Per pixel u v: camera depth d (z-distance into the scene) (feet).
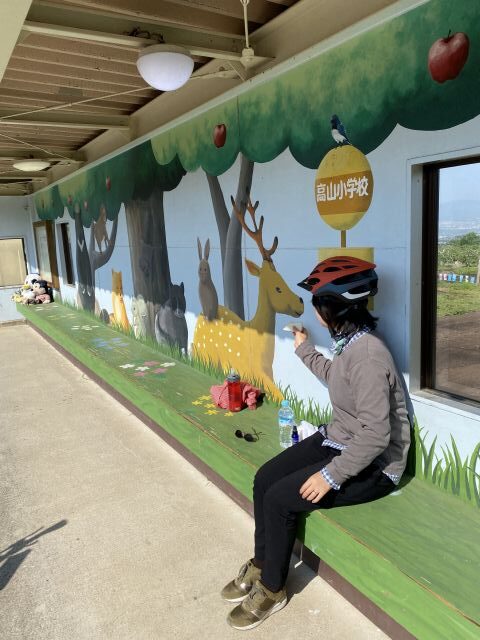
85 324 23.77
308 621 7.74
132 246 18.88
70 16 9.29
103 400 18.02
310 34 9.53
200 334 14.93
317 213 9.71
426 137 7.40
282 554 7.64
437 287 8.12
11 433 15.46
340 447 7.66
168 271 16.33
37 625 7.94
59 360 24.16
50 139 21.04
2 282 34.65
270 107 10.43
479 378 7.67
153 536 9.94
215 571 8.89
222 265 13.25
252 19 10.12
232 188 12.26
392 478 7.67
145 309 18.58
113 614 8.07
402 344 8.38
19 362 24.13
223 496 11.25
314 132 9.41
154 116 16.05
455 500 7.79
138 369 15.66
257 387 12.48
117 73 12.89
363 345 7.20
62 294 29.99
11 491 11.96
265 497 7.61
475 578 6.24
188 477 12.14
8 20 7.54
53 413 16.97
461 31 6.65
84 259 24.86
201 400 12.60
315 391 10.60
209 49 10.34
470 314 7.63
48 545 9.84
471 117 6.75
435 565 6.46
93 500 11.35
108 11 9.32
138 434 14.82
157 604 8.22
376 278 7.68
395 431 7.55
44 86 14.08
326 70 8.86
